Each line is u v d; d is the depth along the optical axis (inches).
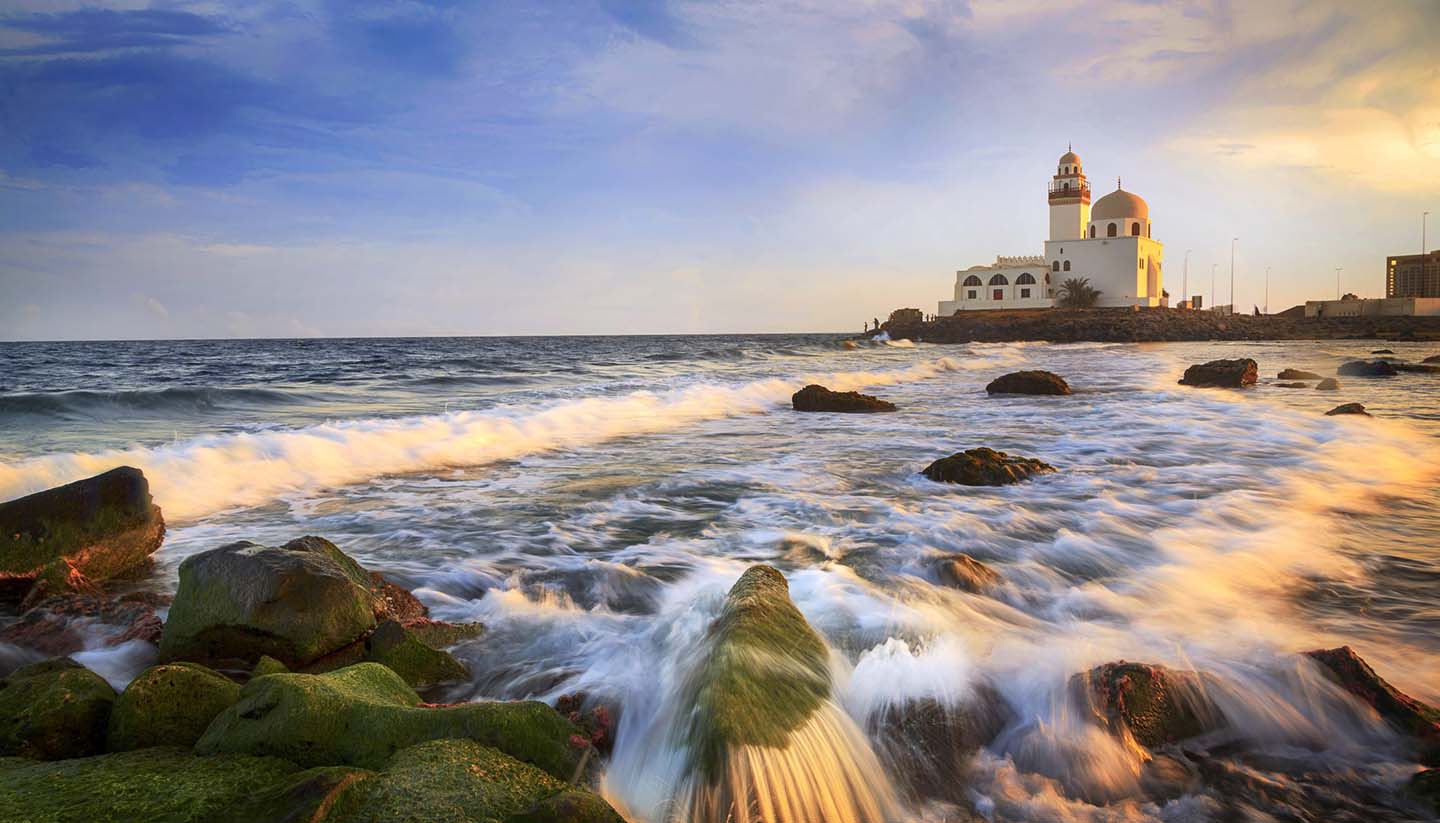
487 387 1053.8
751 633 191.0
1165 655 211.9
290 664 215.3
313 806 124.1
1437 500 401.1
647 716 185.5
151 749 156.0
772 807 147.9
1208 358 1963.6
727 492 434.3
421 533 349.7
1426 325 3836.1
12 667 219.1
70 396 708.0
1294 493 417.1
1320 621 241.3
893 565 298.2
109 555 291.6
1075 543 326.3
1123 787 163.8
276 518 375.6
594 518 376.5
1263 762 171.0
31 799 131.8
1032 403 928.3
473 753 145.9
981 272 4197.8
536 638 237.9
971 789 164.7
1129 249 3966.5
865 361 1866.4
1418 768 167.3
